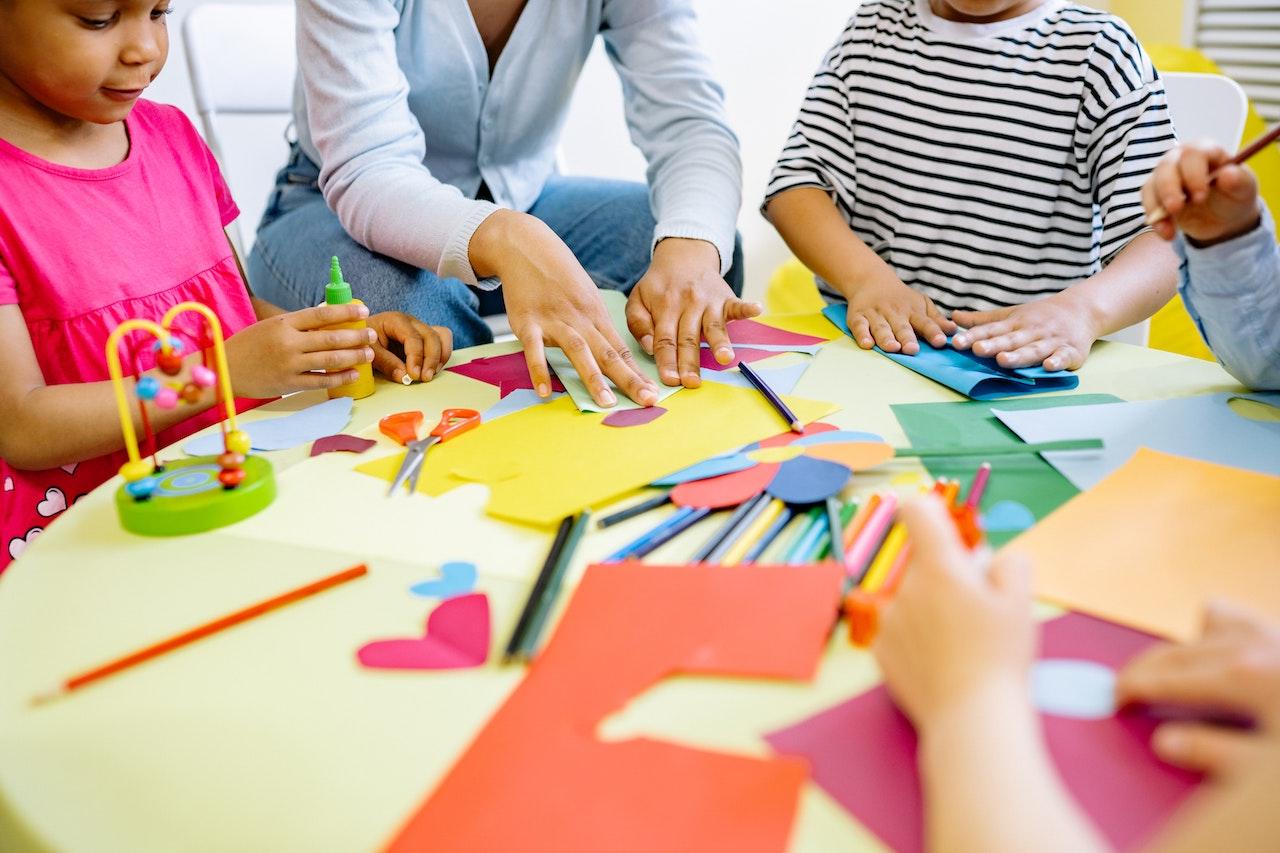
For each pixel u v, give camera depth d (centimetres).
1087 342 84
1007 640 37
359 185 104
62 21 80
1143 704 39
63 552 58
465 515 60
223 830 37
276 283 122
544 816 36
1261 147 64
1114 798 35
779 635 45
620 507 60
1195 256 70
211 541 58
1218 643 37
